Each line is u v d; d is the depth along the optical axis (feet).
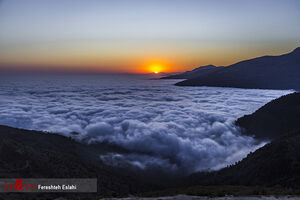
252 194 40.04
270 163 91.35
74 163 105.19
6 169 66.54
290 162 84.02
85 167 111.75
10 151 79.05
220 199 36.11
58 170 81.00
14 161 73.82
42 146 135.54
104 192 74.43
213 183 118.21
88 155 172.76
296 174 74.95
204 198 37.32
